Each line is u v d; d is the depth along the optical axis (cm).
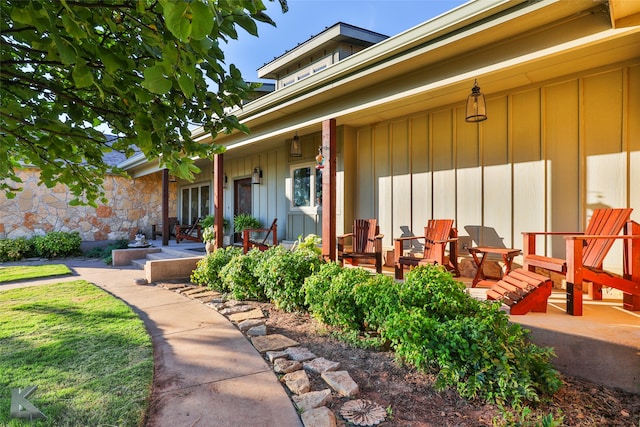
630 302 333
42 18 116
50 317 393
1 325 365
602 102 414
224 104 187
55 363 270
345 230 670
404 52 388
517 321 298
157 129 158
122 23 150
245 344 311
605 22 288
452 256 512
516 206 486
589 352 265
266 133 642
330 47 877
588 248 374
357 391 232
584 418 214
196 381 242
